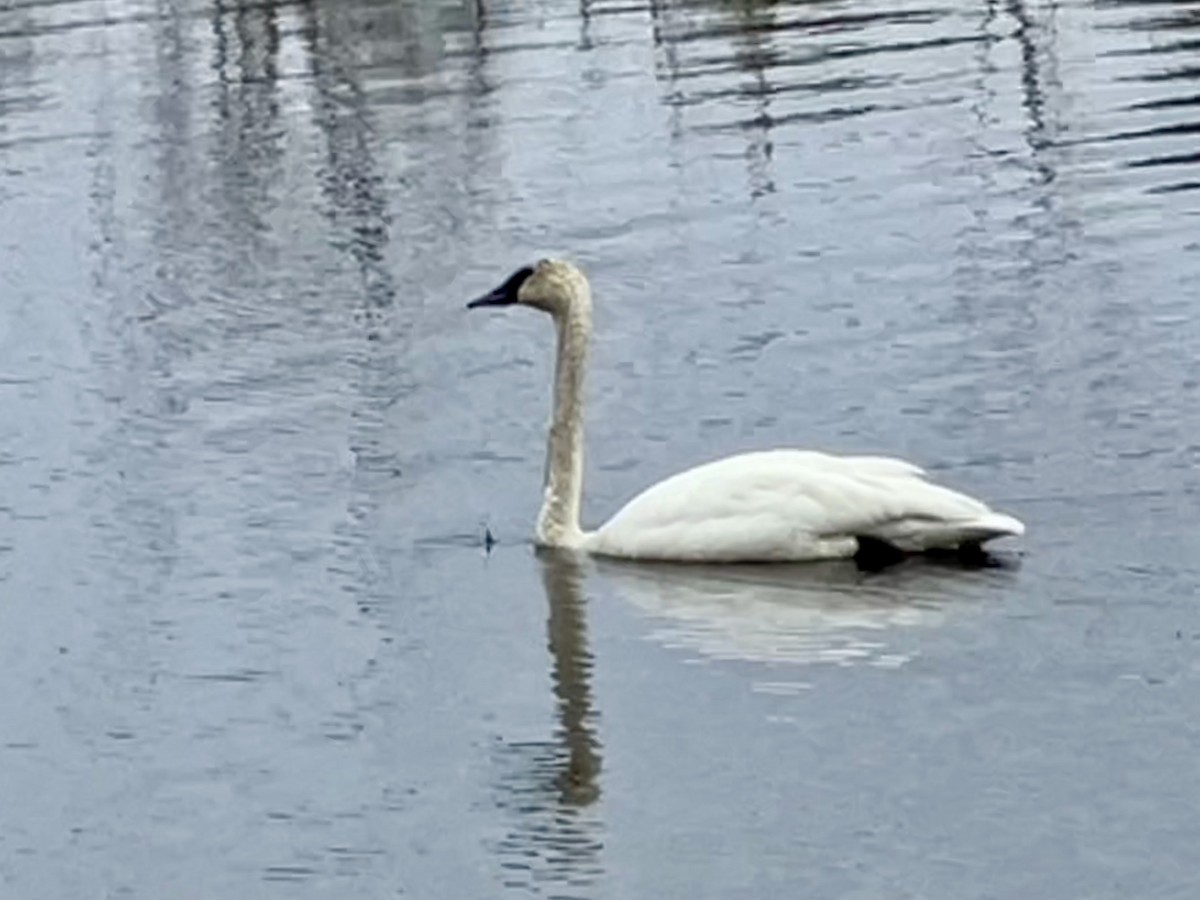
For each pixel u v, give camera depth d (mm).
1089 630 13719
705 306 20234
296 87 30766
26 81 32562
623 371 18828
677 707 13211
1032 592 14312
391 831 12141
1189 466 16016
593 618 14469
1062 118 25344
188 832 12328
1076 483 15922
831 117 26281
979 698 13008
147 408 19016
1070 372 17969
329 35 34344
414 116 28391
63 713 13805
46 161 27719
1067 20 30609
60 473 17719
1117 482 15867
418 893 11492
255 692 13891
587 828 11977
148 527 16500
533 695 13523
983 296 19875
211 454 17875
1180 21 29844
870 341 19047
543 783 12477
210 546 16078
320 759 12992
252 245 23562
